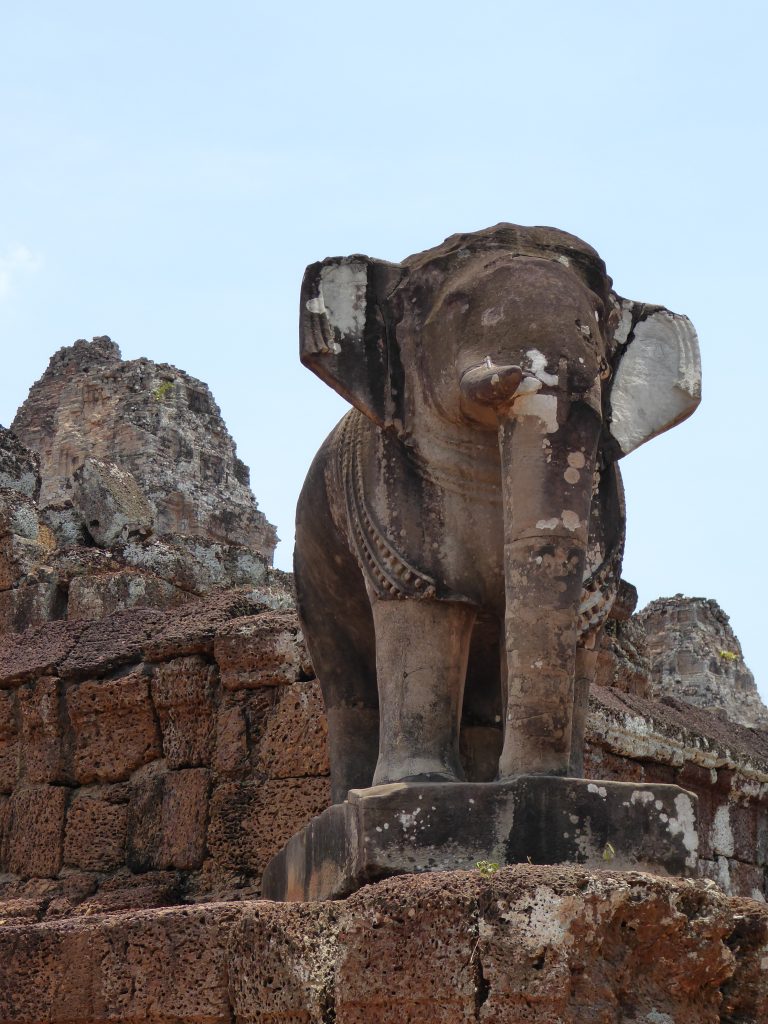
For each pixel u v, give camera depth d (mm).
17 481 39969
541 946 14953
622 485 20234
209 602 29078
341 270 19469
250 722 26953
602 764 29297
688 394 20016
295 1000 16266
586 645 19172
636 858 17094
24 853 28312
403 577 18797
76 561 35438
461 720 20438
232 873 26328
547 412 17562
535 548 17453
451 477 18953
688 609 79062
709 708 74188
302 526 21406
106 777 28047
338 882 17797
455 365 18406
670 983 15594
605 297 19312
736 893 32688
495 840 17062
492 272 18516
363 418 20016
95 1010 18562
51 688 28609
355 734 21266
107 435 92875
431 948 15438
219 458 93625
